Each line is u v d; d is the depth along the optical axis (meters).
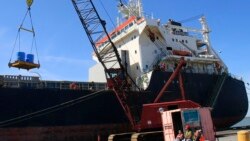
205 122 24.27
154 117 30.31
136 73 41.09
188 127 18.27
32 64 29.11
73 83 34.97
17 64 28.50
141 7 45.56
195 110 24.05
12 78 31.86
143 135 27.30
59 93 32.75
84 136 32.97
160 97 37.22
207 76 43.09
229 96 44.97
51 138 31.25
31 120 30.53
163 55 42.47
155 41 42.94
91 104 33.84
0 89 29.73
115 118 34.91
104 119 34.25
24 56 29.19
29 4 30.20
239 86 47.59
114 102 35.28
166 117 24.22
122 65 36.91
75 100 33.19
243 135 14.73
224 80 44.41
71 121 32.44
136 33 42.34
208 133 24.08
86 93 34.44
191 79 41.19
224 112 43.56
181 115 23.17
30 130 30.33
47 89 32.22
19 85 31.81
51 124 31.42
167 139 23.88
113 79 35.31
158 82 38.16
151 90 37.31
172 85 38.91
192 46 46.56
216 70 46.38
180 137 18.31
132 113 34.72
